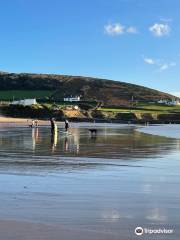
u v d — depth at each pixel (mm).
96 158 22938
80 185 13906
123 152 27172
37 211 10109
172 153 26688
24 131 62719
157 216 9781
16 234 8055
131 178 15625
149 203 11195
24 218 9406
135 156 24453
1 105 195625
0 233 8117
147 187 13680
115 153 26328
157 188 13500
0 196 11875
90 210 10312
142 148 30938
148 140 43156
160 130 85625
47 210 10234
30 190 12852
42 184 14000
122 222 9227
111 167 18922
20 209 10281
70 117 195125
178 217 9695
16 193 12336
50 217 9562
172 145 34750
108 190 13031
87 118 195250
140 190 13109
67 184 14078
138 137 50375
